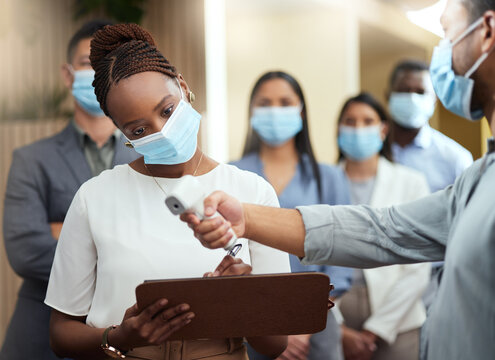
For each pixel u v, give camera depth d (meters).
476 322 1.14
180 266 1.37
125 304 1.36
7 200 2.36
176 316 1.21
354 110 3.14
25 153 2.38
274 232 1.40
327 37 6.03
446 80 1.32
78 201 1.44
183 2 4.69
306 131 2.89
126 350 1.33
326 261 1.43
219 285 1.19
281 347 1.53
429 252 1.41
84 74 2.34
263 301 1.23
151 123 1.33
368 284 2.87
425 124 3.66
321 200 2.79
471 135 6.59
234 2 5.80
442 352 1.21
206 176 1.46
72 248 1.43
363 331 2.86
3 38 4.27
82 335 1.38
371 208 1.47
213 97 5.04
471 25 1.24
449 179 3.57
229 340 1.39
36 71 4.33
